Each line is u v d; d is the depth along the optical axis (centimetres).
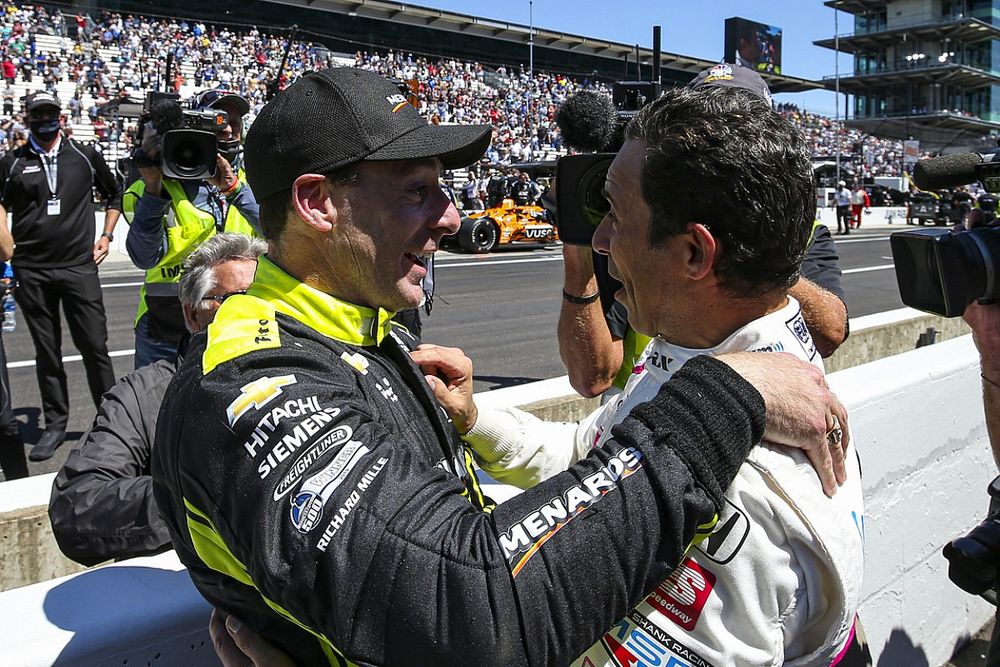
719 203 101
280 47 3669
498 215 1725
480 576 90
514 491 176
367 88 116
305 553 92
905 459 251
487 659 89
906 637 265
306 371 105
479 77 4241
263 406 99
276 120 115
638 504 93
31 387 625
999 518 174
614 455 98
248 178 120
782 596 101
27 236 450
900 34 6581
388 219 116
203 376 104
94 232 473
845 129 5569
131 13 3625
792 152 102
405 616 90
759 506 99
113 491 192
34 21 3083
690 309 111
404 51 4453
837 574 102
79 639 115
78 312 469
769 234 102
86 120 2520
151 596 127
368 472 95
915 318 626
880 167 5078
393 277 119
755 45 5388
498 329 905
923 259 138
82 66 2861
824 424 103
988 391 167
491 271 1445
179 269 394
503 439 148
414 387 127
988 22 6475
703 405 97
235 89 3098
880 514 243
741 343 109
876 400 233
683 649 101
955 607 293
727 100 104
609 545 92
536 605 90
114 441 212
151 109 379
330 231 115
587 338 213
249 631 110
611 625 94
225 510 97
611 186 113
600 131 224
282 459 96
